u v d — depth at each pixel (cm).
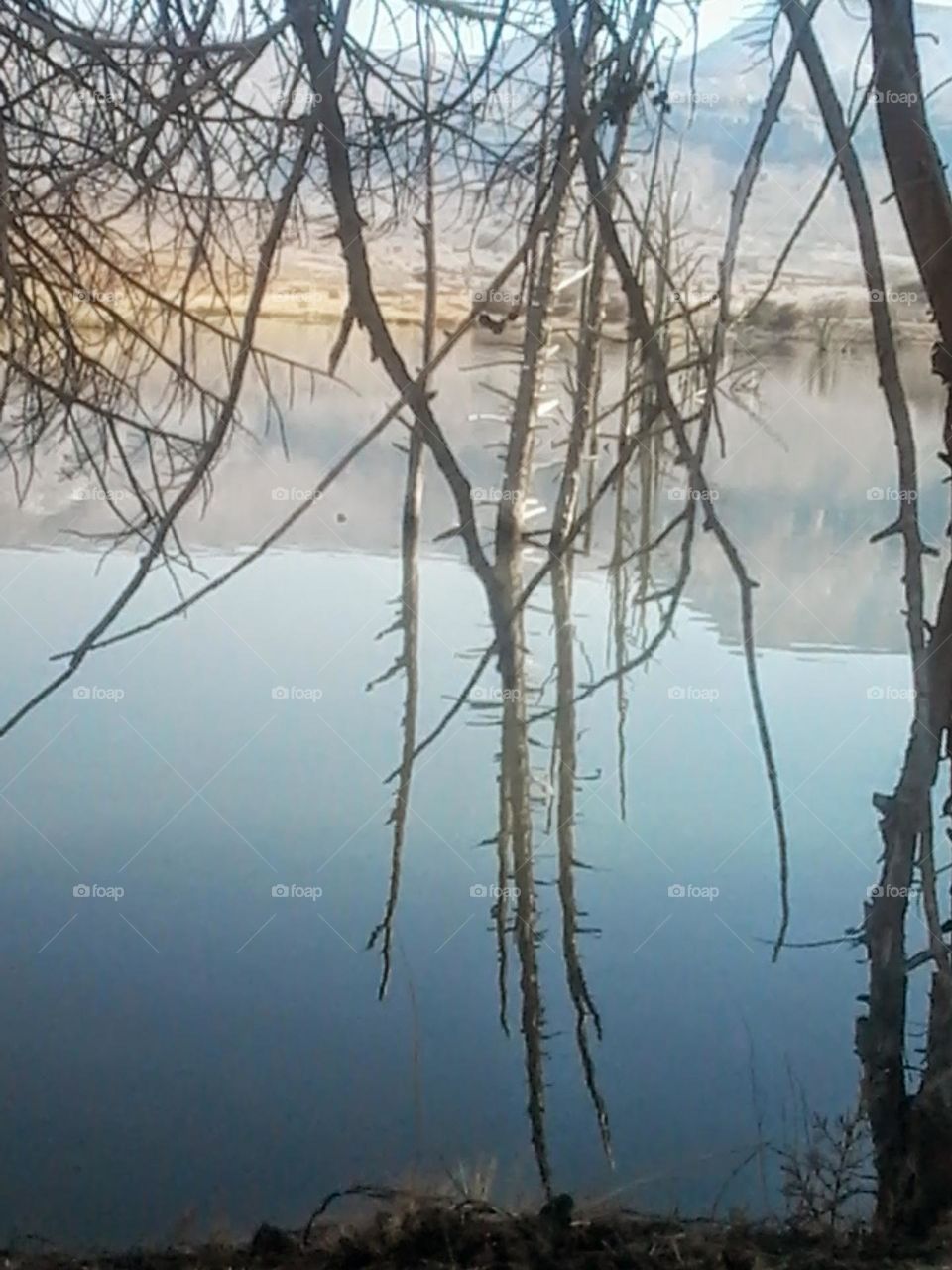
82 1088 439
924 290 276
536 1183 380
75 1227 363
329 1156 404
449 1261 305
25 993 482
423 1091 430
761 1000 485
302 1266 312
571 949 377
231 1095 430
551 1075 453
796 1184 331
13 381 340
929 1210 308
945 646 283
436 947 521
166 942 519
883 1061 312
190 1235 350
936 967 305
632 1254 304
